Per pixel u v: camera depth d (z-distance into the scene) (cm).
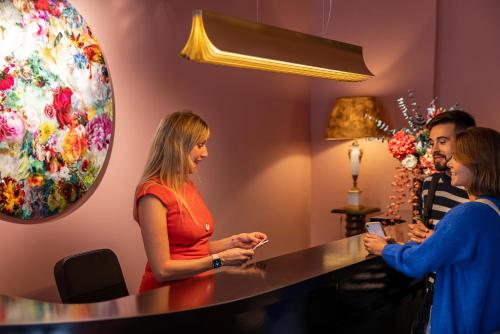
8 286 267
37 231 279
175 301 175
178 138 238
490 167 189
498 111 436
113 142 321
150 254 226
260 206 442
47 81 278
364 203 481
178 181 239
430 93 450
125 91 327
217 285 193
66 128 288
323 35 491
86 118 299
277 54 245
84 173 300
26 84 268
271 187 454
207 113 387
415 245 204
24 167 268
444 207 248
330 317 234
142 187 233
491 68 436
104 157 312
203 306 169
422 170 321
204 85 384
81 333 159
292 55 253
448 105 453
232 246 250
